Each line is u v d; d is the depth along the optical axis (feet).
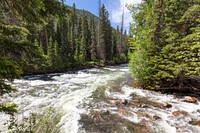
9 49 12.46
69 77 73.46
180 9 44.11
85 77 72.84
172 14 45.29
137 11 50.78
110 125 24.39
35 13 12.40
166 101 36.19
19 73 11.87
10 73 11.16
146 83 47.80
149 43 45.55
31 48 13.66
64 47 139.44
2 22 13.38
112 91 45.11
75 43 150.61
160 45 45.60
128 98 38.29
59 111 29.43
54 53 101.81
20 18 13.44
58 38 151.12
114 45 182.91
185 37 37.86
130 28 51.29
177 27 42.93
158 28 45.47
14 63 11.64
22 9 12.01
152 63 45.06
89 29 172.86
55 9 13.25
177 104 34.14
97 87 50.37
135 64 47.26
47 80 64.49
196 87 42.06
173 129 23.13
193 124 24.67
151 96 40.06
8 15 13.15
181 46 37.93
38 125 17.26
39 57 14.39
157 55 45.06
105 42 158.71
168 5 45.85
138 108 31.58
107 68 119.96
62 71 100.12
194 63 35.76
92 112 29.22
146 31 46.42
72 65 116.67
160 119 26.43
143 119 26.43
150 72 45.27
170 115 28.09
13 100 35.47
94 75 79.77
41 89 47.67
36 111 28.99
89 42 159.94
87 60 145.28
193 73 37.11
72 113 28.63
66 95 40.96
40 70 84.02
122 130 22.94
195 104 34.17
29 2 11.09
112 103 34.24
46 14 13.53
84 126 23.90
